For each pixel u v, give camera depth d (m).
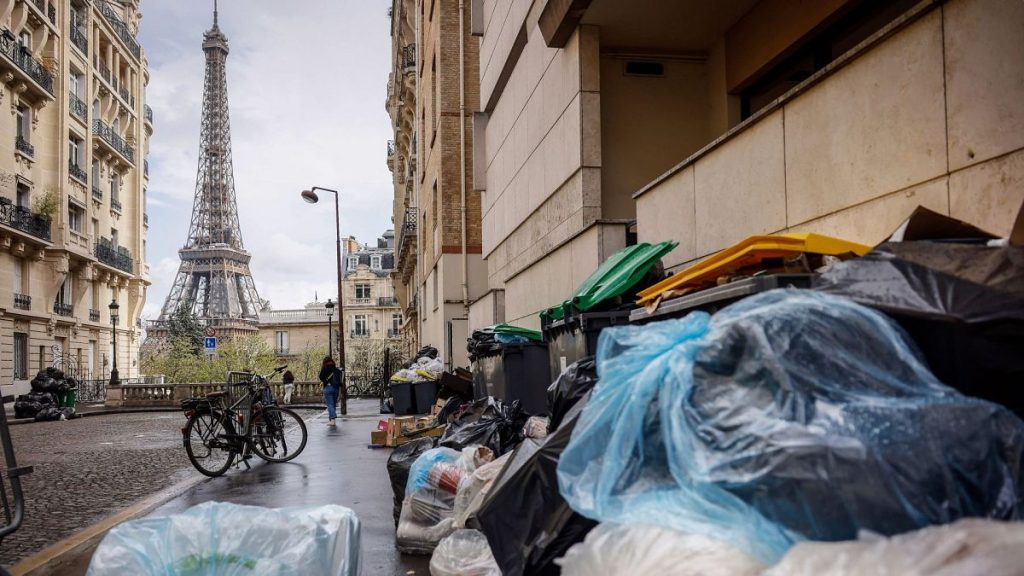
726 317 2.19
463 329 21.33
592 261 8.20
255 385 9.78
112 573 2.57
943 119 3.58
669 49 9.75
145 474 9.79
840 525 1.65
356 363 51.50
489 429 5.76
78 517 6.84
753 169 5.46
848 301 2.07
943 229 2.93
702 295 3.72
